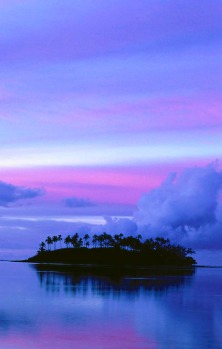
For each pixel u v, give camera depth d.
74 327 56.62
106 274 197.25
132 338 50.25
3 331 53.09
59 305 79.38
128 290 112.50
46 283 136.00
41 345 46.16
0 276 176.75
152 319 64.12
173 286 132.88
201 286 136.88
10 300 87.31
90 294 100.62
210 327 57.62
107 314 68.62
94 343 47.50
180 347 45.91
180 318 65.38
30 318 63.34
